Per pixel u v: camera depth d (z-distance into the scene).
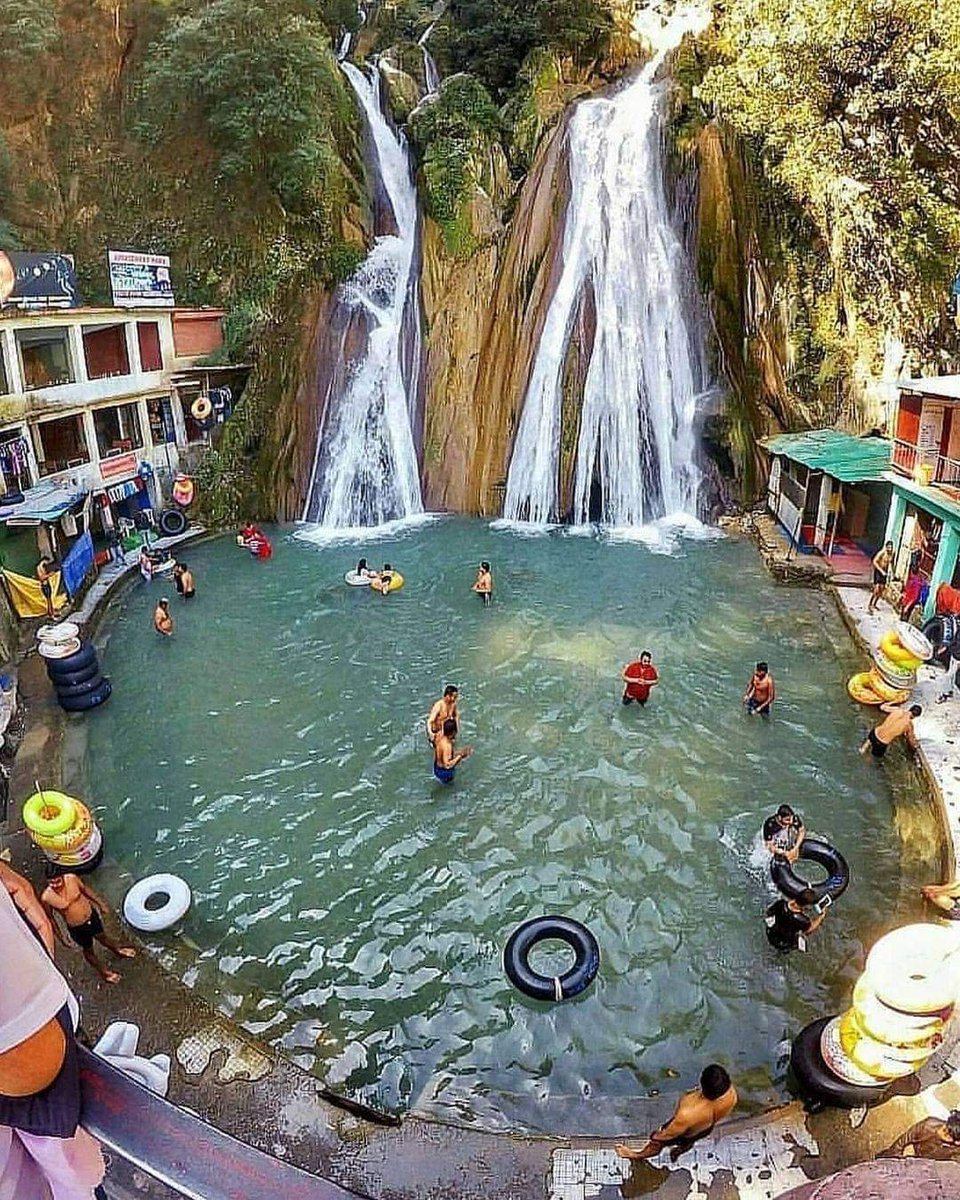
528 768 16.86
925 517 21.83
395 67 40.47
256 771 17.09
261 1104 10.17
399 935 13.10
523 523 31.28
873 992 9.14
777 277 32.50
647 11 37.84
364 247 35.69
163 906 13.47
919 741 16.69
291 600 24.98
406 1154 9.59
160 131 37.50
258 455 32.50
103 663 21.61
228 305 35.97
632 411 31.30
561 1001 11.90
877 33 24.45
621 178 32.44
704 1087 9.08
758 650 21.20
